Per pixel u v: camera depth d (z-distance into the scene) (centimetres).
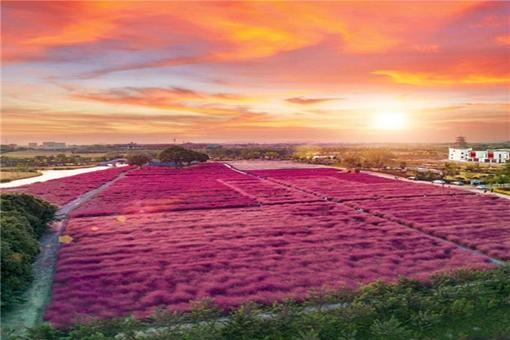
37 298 2072
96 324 1631
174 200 5062
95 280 2255
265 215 4103
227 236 3216
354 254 2717
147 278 2291
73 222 3766
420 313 1669
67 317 1789
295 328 1590
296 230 3406
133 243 3006
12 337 1547
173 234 3291
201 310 1748
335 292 1947
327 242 3028
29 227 2872
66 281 2236
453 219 3866
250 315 1653
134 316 1753
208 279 2277
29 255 2375
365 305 1730
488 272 2139
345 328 1591
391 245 2973
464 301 1775
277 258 2653
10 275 2041
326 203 4906
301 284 2188
